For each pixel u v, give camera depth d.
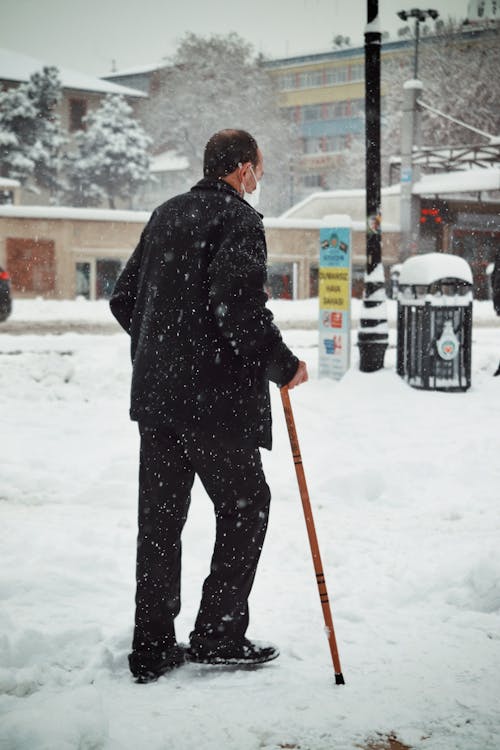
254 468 4.18
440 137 80.25
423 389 14.32
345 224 14.73
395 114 83.00
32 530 6.72
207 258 4.10
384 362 15.57
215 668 4.28
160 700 3.89
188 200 4.24
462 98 80.19
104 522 7.06
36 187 82.56
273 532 6.72
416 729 3.63
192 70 97.12
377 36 15.13
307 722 3.68
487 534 6.71
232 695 3.94
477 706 3.83
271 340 3.99
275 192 99.19
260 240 4.09
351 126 111.75
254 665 4.29
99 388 13.86
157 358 4.14
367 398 13.41
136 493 7.79
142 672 4.13
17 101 82.19
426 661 4.33
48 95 83.38
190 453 4.14
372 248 15.00
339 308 14.85
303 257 46.19
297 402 12.78
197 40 97.69
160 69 99.00
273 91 101.31
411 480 8.52
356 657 4.40
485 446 9.91
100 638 4.60
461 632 4.75
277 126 99.75
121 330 26.11
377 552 6.26
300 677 4.16
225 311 3.93
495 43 80.12
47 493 7.94
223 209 4.13
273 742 3.53
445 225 49.00
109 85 95.94
